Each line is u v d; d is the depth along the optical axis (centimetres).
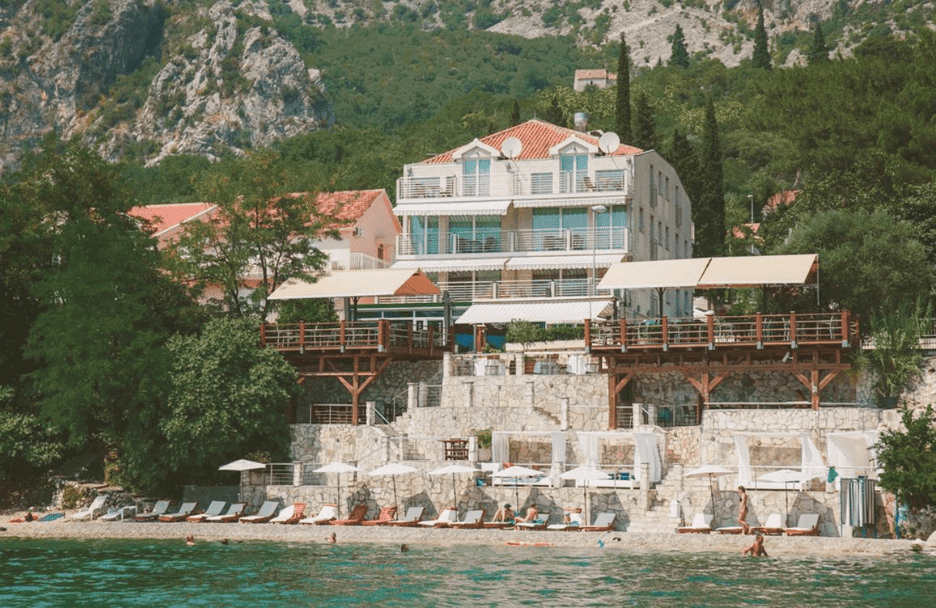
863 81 10212
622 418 6141
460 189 8362
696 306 9900
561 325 7731
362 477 5944
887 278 6612
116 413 6700
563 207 8181
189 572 4406
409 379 6900
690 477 5475
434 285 7494
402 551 4947
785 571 4322
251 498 6153
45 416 6406
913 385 6000
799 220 7550
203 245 7362
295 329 6781
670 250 9175
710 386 5994
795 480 5106
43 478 6494
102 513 6122
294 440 6531
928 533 5103
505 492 5656
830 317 5919
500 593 3928
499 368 6669
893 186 7756
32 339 6581
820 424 5625
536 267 8006
